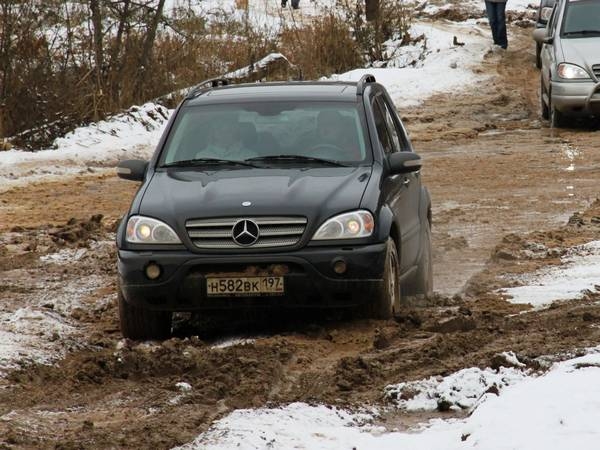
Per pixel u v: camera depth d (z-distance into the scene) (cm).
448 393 1656
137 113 5484
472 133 5428
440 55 7944
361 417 1619
